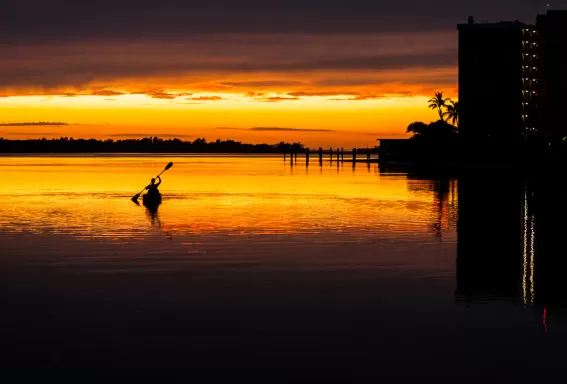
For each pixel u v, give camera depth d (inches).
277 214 1310.3
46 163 5022.1
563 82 4480.8
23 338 468.4
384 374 393.7
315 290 620.7
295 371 400.2
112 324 503.8
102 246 893.2
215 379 388.2
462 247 891.4
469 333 476.4
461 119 4485.7
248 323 505.4
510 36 4426.7
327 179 2640.3
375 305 561.9
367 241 941.8
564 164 3154.5
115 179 2635.3
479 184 2265.0
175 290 621.3
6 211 1380.4
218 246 893.2
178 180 2576.3
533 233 1041.5
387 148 4854.8
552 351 434.0
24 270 723.4
